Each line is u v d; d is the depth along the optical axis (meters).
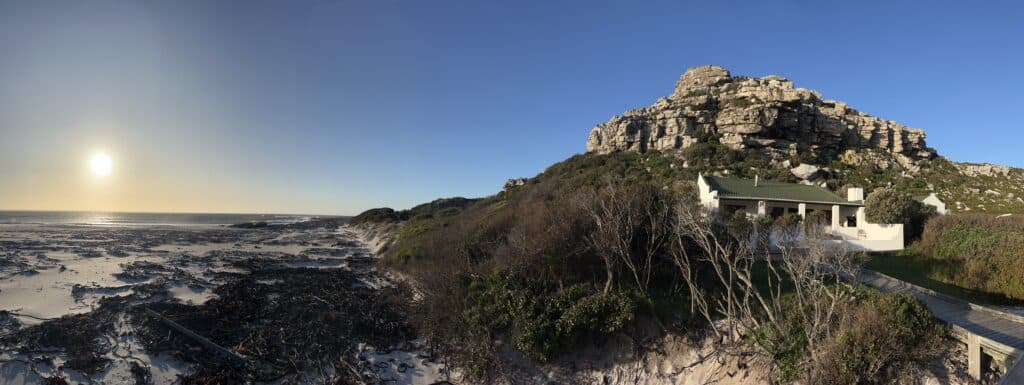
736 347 18.38
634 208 24.50
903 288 21.86
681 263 21.33
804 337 16.16
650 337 20.92
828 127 69.50
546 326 20.67
